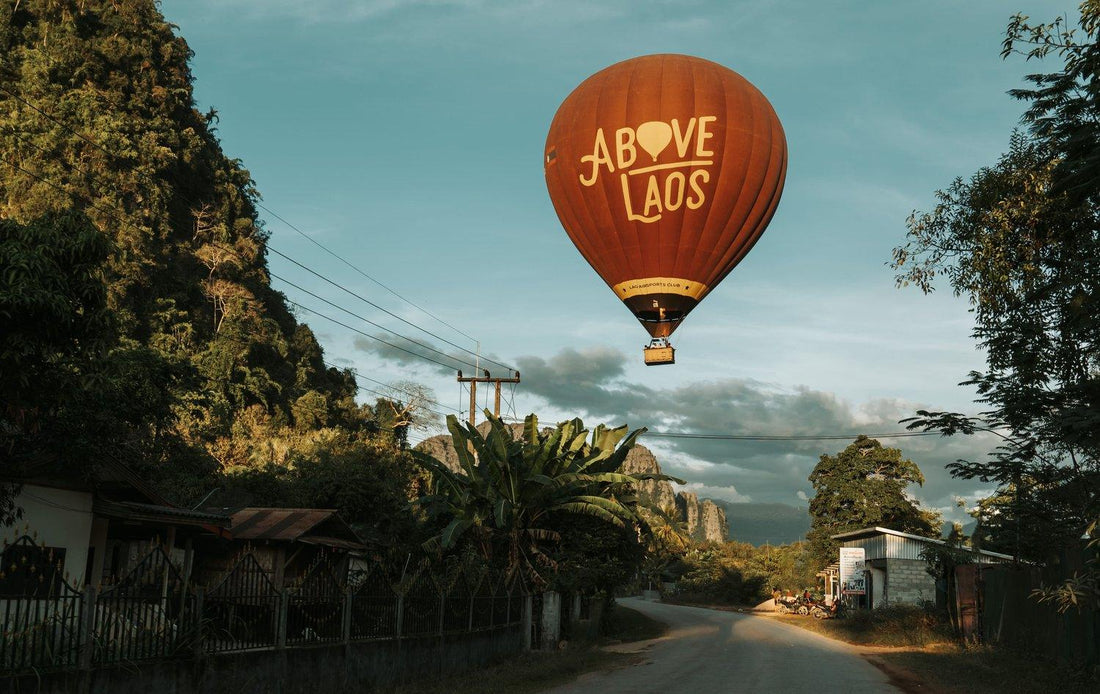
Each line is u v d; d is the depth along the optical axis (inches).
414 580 653.3
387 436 3223.4
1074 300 657.6
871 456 2474.2
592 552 1209.4
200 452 1328.7
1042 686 606.9
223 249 3614.7
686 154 793.6
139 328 2812.5
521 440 1179.9
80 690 338.6
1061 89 595.5
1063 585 598.2
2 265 388.5
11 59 3329.2
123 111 3464.6
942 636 1124.5
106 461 650.8
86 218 425.1
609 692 593.9
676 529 3043.8
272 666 455.2
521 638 963.3
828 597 2116.1
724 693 592.4
